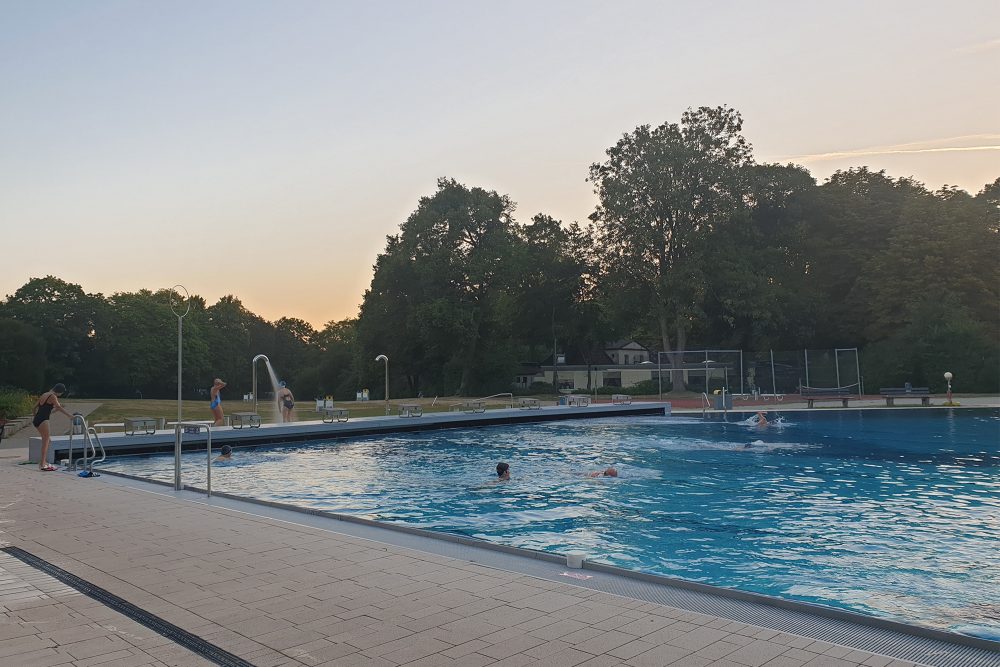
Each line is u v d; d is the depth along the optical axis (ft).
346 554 20.95
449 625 14.56
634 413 101.19
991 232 162.71
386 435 75.15
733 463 50.67
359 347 233.76
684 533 29.68
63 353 215.51
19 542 23.13
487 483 43.52
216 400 78.79
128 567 19.74
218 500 32.24
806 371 130.11
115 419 99.91
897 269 164.86
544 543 28.19
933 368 134.41
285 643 13.66
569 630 14.14
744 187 170.91
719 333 196.95
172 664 12.68
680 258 168.14
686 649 12.99
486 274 195.52
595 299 211.00
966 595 20.83
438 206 206.69
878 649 13.20
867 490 39.14
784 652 12.81
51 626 14.88
